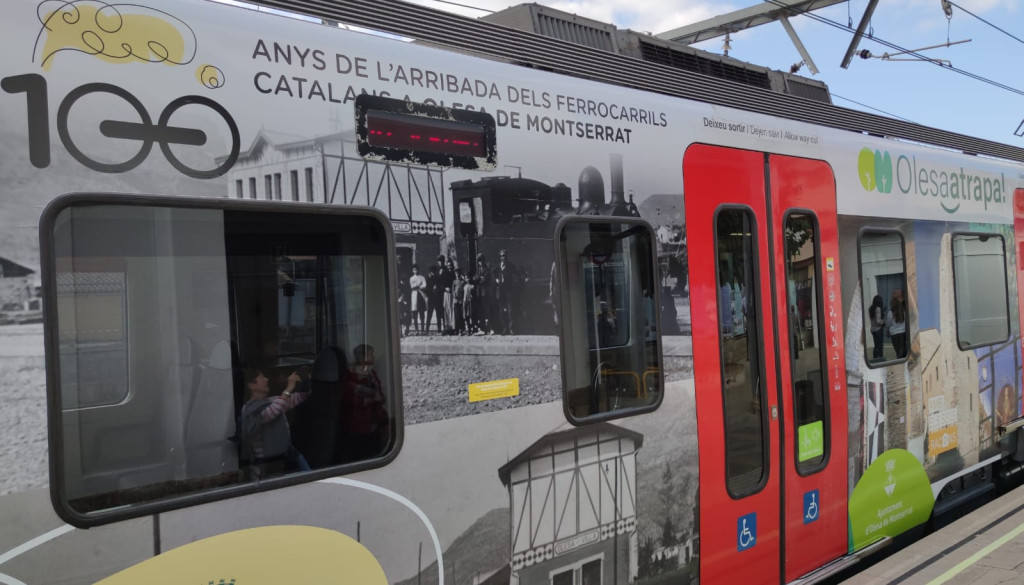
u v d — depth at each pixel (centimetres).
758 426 441
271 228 271
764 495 440
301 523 271
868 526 517
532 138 346
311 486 273
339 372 285
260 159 267
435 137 313
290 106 275
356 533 283
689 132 415
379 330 294
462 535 312
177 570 245
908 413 557
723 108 441
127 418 243
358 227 291
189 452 254
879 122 568
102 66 239
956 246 625
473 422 317
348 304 288
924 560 477
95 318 238
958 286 622
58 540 226
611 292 373
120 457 241
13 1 227
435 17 336
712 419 413
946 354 602
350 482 282
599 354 366
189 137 253
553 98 357
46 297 227
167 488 248
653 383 388
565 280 354
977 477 653
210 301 259
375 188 295
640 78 406
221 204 259
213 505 253
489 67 338
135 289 245
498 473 324
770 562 445
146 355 247
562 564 346
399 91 304
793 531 459
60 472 226
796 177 478
